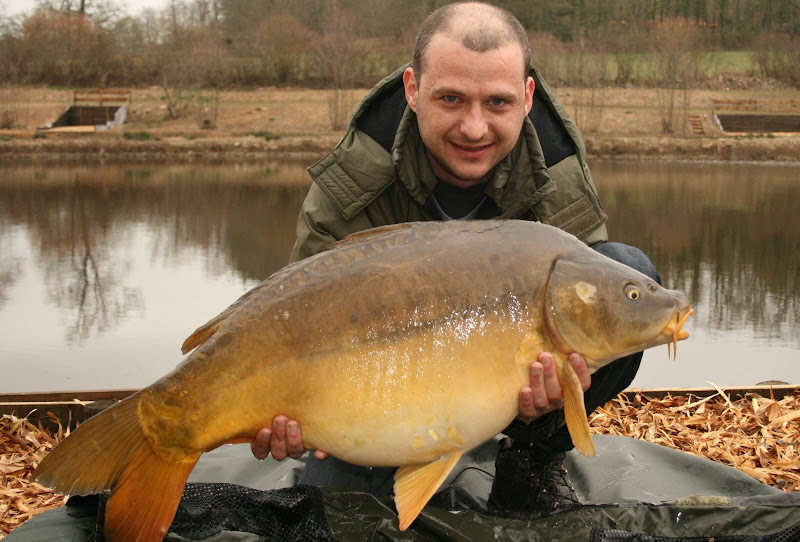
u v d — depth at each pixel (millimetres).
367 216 3270
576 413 2359
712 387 5035
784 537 2512
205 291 9305
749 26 45156
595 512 2691
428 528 2631
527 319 2361
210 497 2738
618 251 3133
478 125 2834
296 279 2332
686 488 3389
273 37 38969
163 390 2242
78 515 2814
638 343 2371
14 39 39344
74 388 6105
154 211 15617
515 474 2920
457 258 2369
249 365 2264
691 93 35406
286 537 2693
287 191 19031
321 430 2311
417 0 40438
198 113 33656
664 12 46250
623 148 28156
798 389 4973
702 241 12211
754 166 25719
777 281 9633
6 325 7902
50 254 11469
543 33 39906
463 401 2328
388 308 2303
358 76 37281
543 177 3135
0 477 3947
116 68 39812
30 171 23453
